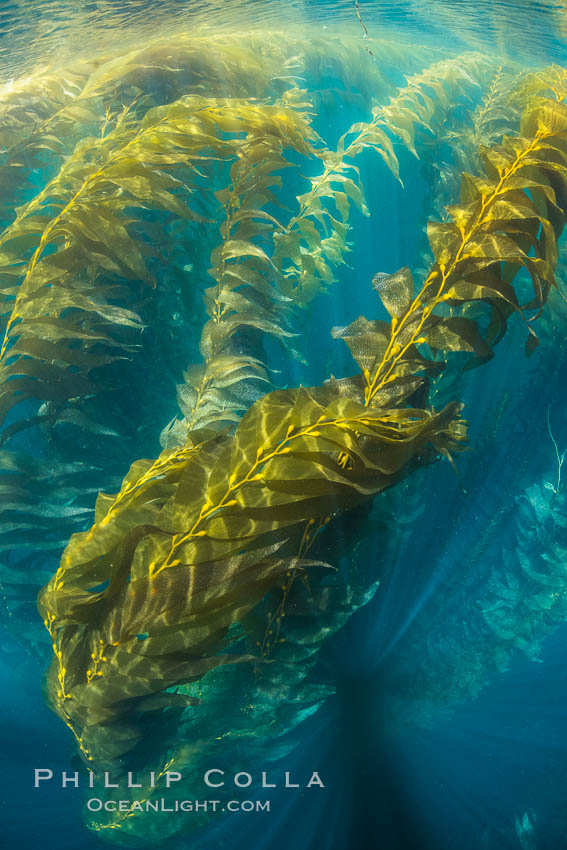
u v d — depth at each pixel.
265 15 5.64
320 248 2.87
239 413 2.37
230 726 2.01
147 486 1.63
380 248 3.76
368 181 3.95
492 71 5.14
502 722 2.66
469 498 2.76
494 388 2.96
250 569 1.45
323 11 5.86
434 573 2.64
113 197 2.21
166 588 1.45
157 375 2.66
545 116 1.86
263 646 1.89
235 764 2.09
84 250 2.15
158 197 2.13
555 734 2.62
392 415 1.43
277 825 2.43
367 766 2.50
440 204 3.35
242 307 2.13
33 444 2.83
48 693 1.85
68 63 4.90
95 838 2.30
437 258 1.71
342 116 4.36
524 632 2.50
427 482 2.74
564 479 2.56
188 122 2.19
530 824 2.38
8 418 2.91
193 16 5.08
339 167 2.87
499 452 2.85
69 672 1.70
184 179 2.79
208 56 3.24
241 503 1.41
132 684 1.61
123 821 2.06
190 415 2.04
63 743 2.51
